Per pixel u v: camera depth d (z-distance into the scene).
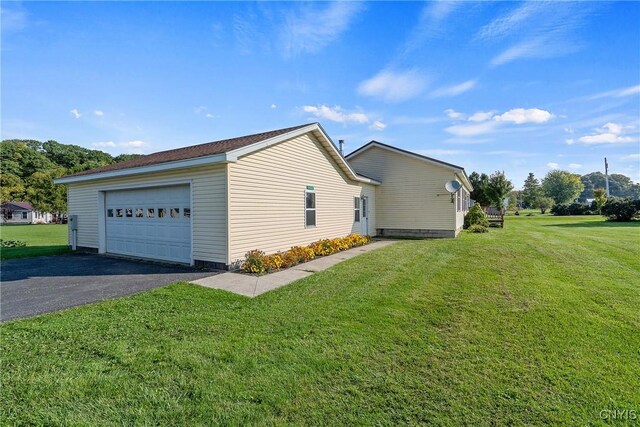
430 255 9.34
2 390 2.61
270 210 8.77
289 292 5.56
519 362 3.05
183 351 3.31
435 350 3.31
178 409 2.38
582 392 2.57
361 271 7.24
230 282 6.30
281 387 2.66
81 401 2.48
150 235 9.09
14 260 9.16
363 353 3.25
